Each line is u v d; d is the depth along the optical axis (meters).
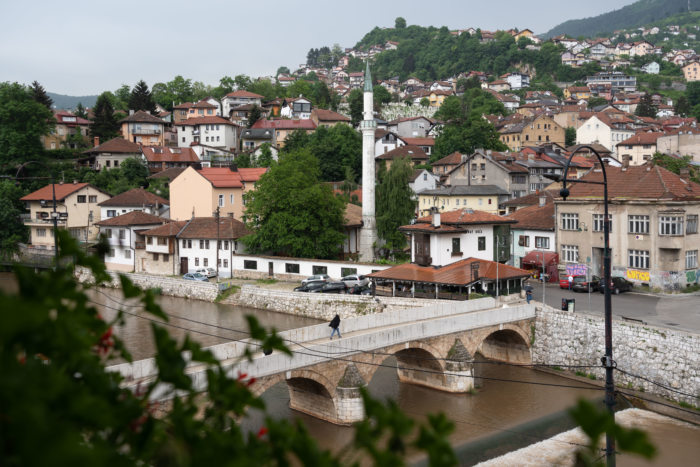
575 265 62.12
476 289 53.41
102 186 115.62
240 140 151.62
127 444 5.57
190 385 5.71
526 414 38.09
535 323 48.47
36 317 4.00
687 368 38.59
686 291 57.03
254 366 31.94
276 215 73.56
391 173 81.56
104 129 143.00
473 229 58.78
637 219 59.03
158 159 124.44
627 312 48.38
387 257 80.12
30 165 109.81
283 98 192.12
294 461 26.56
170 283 74.88
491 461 31.30
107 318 58.81
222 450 5.06
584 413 4.54
